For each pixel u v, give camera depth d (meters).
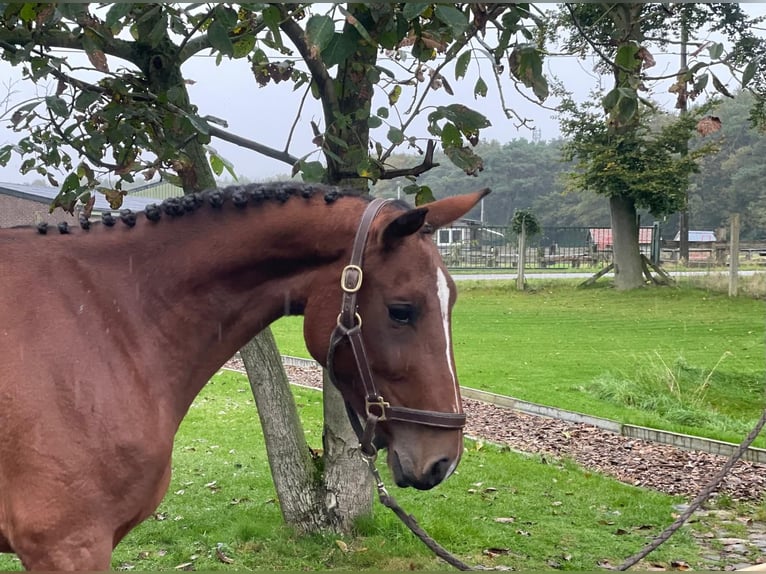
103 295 2.17
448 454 2.13
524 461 6.63
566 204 58.03
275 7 2.79
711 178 50.94
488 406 8.83
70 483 1.98
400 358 2.15
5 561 4.25
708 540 4.93
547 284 23.36
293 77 4.18
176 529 4.81
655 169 20.89
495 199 60.56
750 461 6.79
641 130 21.56
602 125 20.88
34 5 3.01
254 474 6.11
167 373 2.23
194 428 7.74
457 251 35.03
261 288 2.34
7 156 3.59
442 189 45.94
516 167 60.75
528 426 7.95
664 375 9.83
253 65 3.91
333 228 2.27
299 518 4.67
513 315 17.08
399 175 3.68
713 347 12.54
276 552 4.42
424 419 2.13
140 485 2.10
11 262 2.12
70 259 2.17
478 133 3.48
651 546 2.76
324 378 4.65
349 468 4.65
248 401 9.15
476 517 5.23
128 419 2.07
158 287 2.25
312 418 8.09
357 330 2.16
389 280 2.16
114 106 3.53
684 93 3.45
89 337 2.10
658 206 21.62
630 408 8.86
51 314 2.07
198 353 2.30
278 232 2.29
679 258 29.78
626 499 5.70
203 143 3.50
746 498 5.82
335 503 4.66
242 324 2.35
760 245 34.09
